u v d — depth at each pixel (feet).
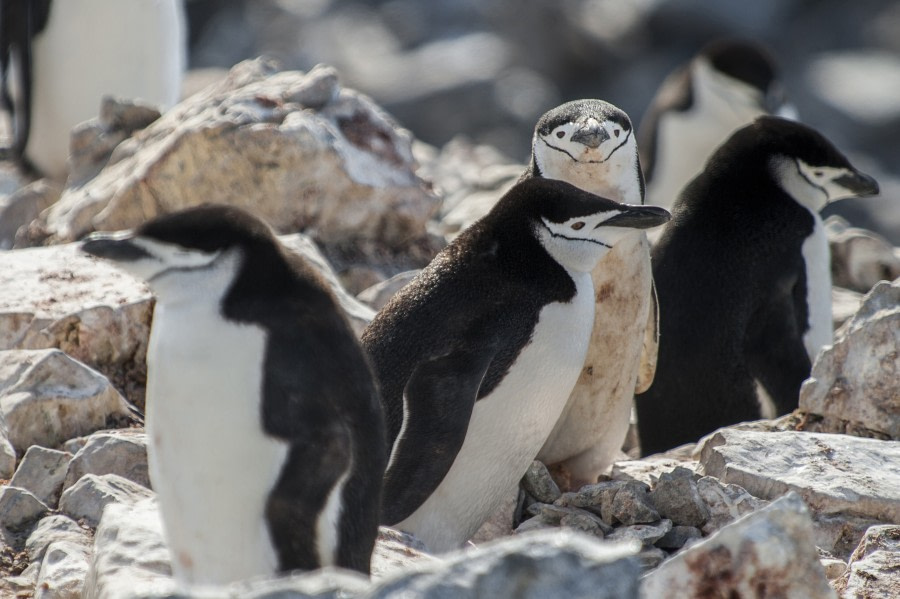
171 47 68.03
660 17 189.57
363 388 23.09
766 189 45.24
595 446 38.01
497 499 33.12
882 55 197.16
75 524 29.07
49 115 66.64
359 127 49.16
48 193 58.03
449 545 32.40
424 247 49.83
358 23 196.13
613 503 31.81
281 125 46.68
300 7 200.23
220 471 22.33
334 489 22.27
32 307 38.29
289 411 22.13
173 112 54.08
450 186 67.46
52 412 34.60
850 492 31.19
